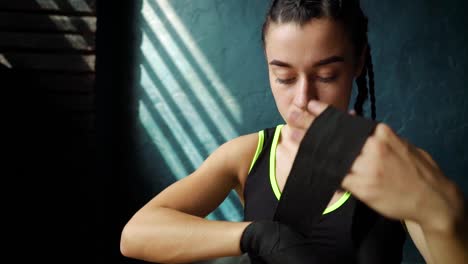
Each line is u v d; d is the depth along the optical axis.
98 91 4.17
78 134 3.71
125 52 4.22
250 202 0.99
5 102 3.62
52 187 3.71
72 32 3.65
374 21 4.19
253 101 4.23
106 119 4.21
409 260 4.15
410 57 4.21
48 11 3.62
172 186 0.97
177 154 4.27
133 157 4.27
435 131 4.24
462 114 4.22
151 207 0.89
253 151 1.01
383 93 4.23
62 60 3.66
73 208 3.73
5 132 3.63
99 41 4.16
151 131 4.26
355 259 0.84
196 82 4.23
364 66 0.96
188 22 4.20
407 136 4.25
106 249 4.18
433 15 4.18
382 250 0.81
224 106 4.23
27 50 3.63
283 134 1.00
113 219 4.24
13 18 3.59
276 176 0.97
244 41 4.20
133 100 4.24
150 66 4.23
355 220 0.83
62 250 3.72
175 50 4.22
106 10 4.17
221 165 1.00
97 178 4.01
